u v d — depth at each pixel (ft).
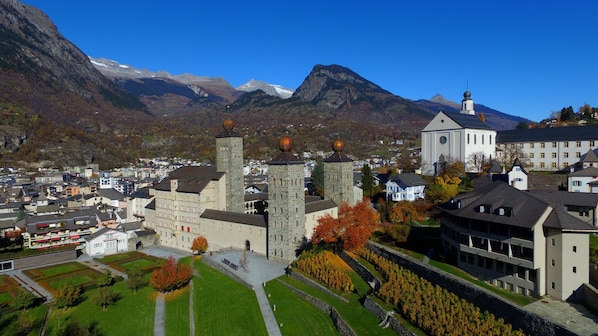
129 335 253.03
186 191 452.76
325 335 231.09
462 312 206.18
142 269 383.04
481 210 255.29
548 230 226.58
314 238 338.54
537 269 226.17
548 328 183.32
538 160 562.25
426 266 269.23
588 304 213.46
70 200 648.38
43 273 390.21
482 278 255.91
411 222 394.11
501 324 194.59
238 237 404.36
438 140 573.74
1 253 421.59
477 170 533.55
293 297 281.13
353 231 313.94
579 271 219.20
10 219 540.52
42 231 476.13
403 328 210.59
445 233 306.35
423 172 590.14
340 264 315.37
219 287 310.65
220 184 446.19
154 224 510.58
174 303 295.07
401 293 235.81
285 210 354.33
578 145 526.57
